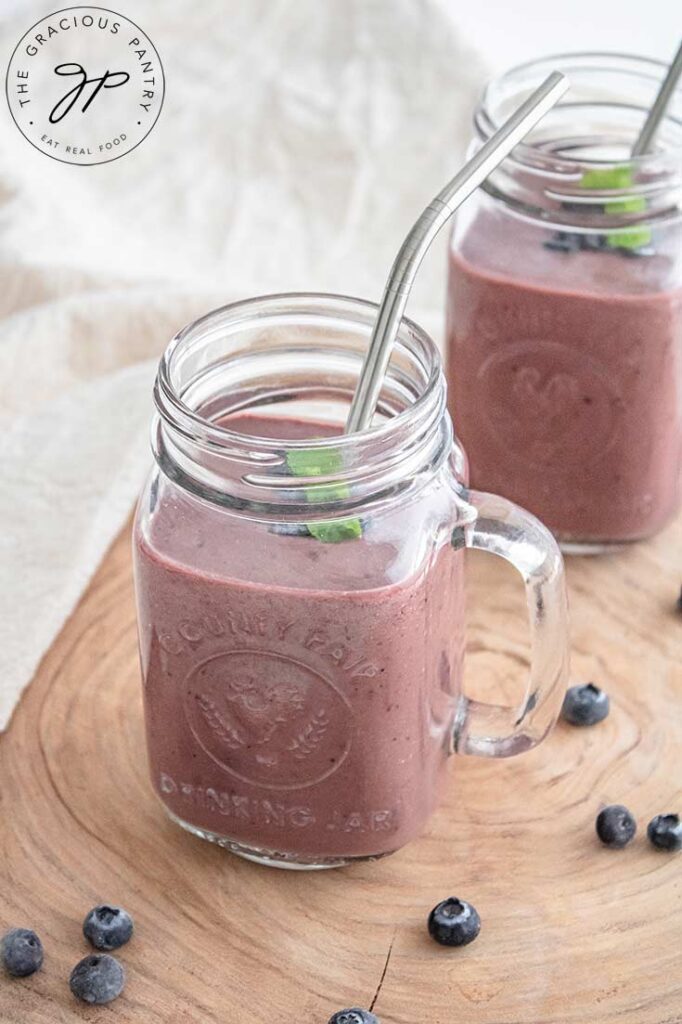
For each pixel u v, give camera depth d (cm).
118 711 66
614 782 64
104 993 57
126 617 69
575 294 67
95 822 62
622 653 68
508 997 57
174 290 85
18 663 66
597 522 71
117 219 94
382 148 96
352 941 59
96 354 84
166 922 59
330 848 59
